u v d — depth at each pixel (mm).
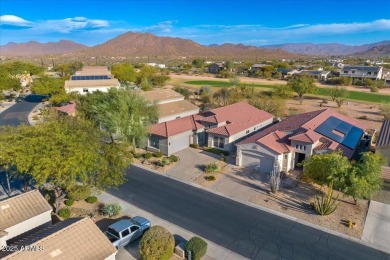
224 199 28828
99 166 24297
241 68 167875
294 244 22219
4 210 21344
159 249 19234
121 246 21406
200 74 150000
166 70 154875
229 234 23422
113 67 102188
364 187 25375
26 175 28609
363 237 23000
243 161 36344
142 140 39688
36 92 65500
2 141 23562
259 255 21047
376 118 61344
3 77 77250
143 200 28625
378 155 27578
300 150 34531
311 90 79750
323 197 28859
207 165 35406
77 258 17312
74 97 63250
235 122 44875
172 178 33438
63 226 19641
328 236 23125
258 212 26500
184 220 25344
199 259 20219
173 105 54250
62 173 22531
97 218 25250
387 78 121688
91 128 26828
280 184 31703
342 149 33938
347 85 113750
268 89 96938
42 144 22234
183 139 42281
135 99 39469
